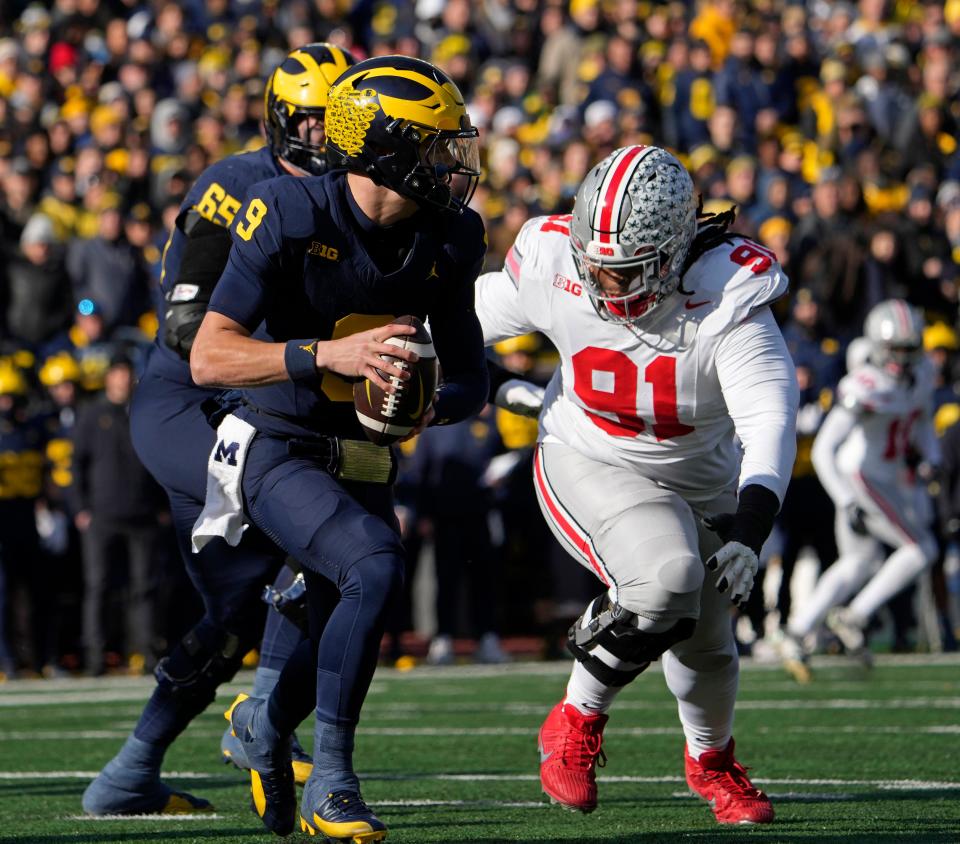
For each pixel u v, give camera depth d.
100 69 48.28
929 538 32.16
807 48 49.69
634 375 13.19
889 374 31.80
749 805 13.82
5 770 18.97
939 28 50.12
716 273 12.88
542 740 14.16
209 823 14.26
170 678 14.80
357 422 12.71
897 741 20.64
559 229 13.56
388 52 50.91
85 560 35.03
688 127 48.31
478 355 12.91
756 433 12.59
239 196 14.60
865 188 45.31
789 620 37.81
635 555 12.91
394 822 14.10
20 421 35.22
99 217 39.78
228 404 13.05
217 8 50.94
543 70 50.66
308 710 12.62
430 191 12.04
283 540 12.36
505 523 38.16
